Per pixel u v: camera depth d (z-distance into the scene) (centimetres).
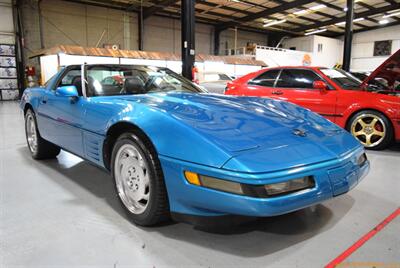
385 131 373
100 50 1190
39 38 1353
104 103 208
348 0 1505
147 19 1700
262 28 2220
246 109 195
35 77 1308
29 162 317
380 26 2269
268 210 134
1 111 834
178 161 150
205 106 191
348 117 394
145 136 170
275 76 463
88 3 1463
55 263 143
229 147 144
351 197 229
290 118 193
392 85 397
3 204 210
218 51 2047
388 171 298
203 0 1565
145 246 158
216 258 149
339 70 469
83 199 219
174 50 1839
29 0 1310
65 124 249
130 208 185
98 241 163
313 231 176
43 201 215
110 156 208
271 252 155
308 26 2180
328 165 152
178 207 156
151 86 256
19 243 160
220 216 147
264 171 135
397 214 200
